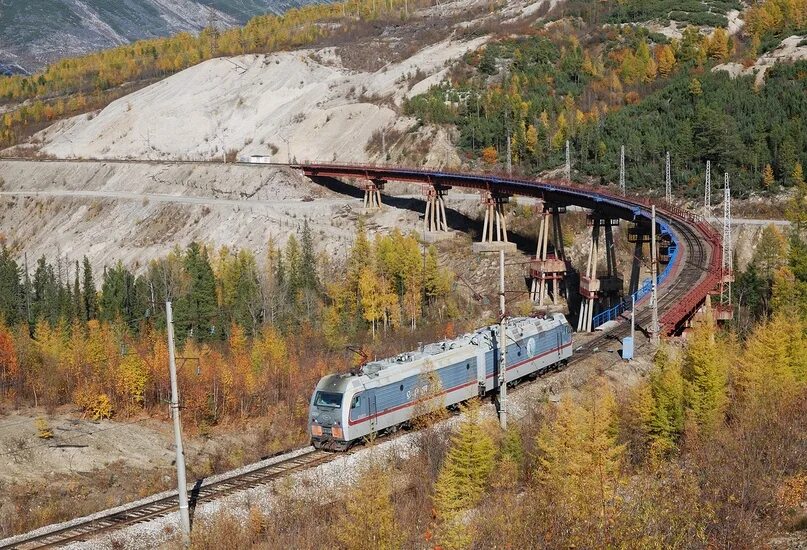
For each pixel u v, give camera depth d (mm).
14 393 92188
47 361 97812
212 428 86188
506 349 70875
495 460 55281
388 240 133750
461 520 45469
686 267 103000
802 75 190375
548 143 193125
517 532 41375
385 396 62312
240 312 124875
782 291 111125
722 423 60750
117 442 79812
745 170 165375
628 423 61312
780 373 67812
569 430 52031
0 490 68562
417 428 63219
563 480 47156
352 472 56969
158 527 50219
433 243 161250
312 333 119625
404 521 49188
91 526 50719
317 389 61594
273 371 97000
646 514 39344
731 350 77562
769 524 43062
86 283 143250
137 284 135500
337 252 163875
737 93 189250
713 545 39719
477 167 196500
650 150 176375
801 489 46062
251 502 52875
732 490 44469
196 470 74938
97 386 89062
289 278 138125
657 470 49969
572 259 151875
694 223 127000
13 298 139750
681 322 91250
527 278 143875
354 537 45281
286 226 178750
